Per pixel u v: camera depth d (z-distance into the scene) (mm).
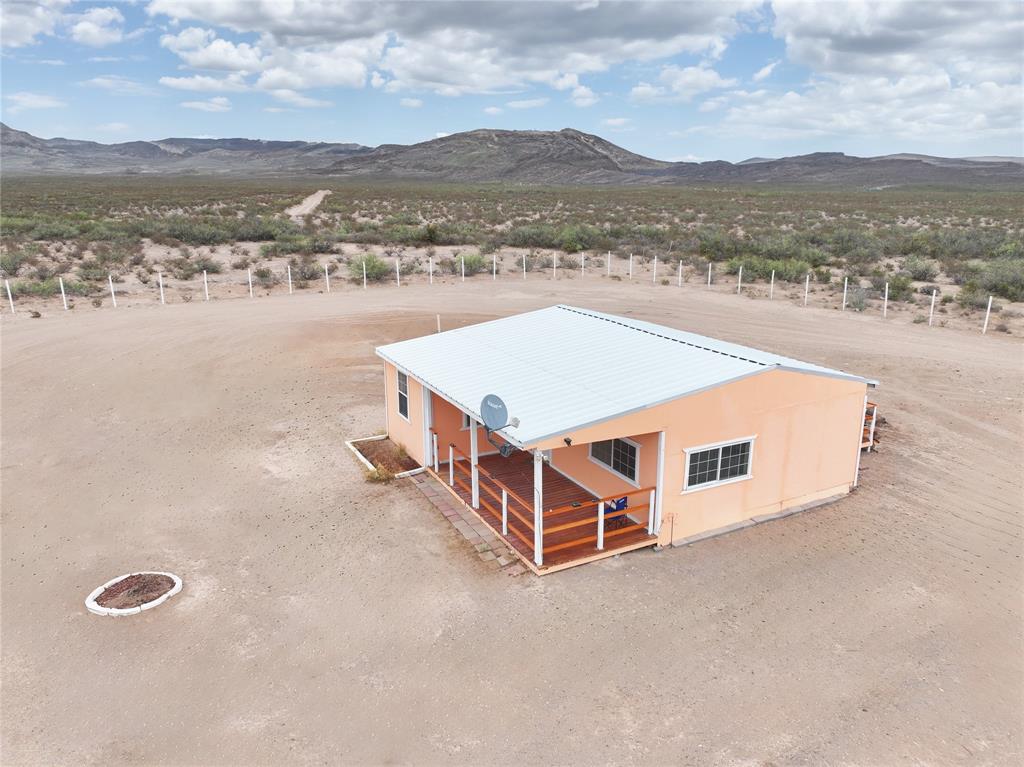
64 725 7359
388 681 8008
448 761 6895
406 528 11531
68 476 13547
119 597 9508
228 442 15297
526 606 9406
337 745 7094
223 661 8344
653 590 9797
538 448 9570
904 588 9906
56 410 17141
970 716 7516
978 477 13602
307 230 50156
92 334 23828
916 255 39625
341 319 26109
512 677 8062
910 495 12859
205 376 19781
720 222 63844
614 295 31031
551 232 48250
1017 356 21375
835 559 10656
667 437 10516
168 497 12703
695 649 8555
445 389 11883
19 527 11578
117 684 7969
